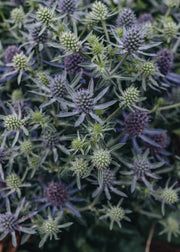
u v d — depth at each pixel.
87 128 0.43
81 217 0.48
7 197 0.47
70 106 0.43
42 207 0.48
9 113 0.48
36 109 0.44
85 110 0.43
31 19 0.50
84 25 0.50
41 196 0.50
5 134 0.45
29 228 0.46
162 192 0.48
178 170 0.51
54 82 0.44
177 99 0.53
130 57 0.45
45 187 0.49
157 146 0.47
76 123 0.42
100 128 0.42
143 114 0.46
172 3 0.50
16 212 0.46
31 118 0.44
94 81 0.47
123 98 0.43
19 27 0.51
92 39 0.43
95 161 0.43
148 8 0.57
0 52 0.53
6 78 0.49
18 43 0.52
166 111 0.52
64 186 0.48
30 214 0.46
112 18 0.49
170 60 0.49
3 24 0.56
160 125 0.53
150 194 0.49
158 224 0.52
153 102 0.50
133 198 0.49
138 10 0.56
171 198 0.47
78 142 0.42
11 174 0.47
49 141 0.46
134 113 0.46
